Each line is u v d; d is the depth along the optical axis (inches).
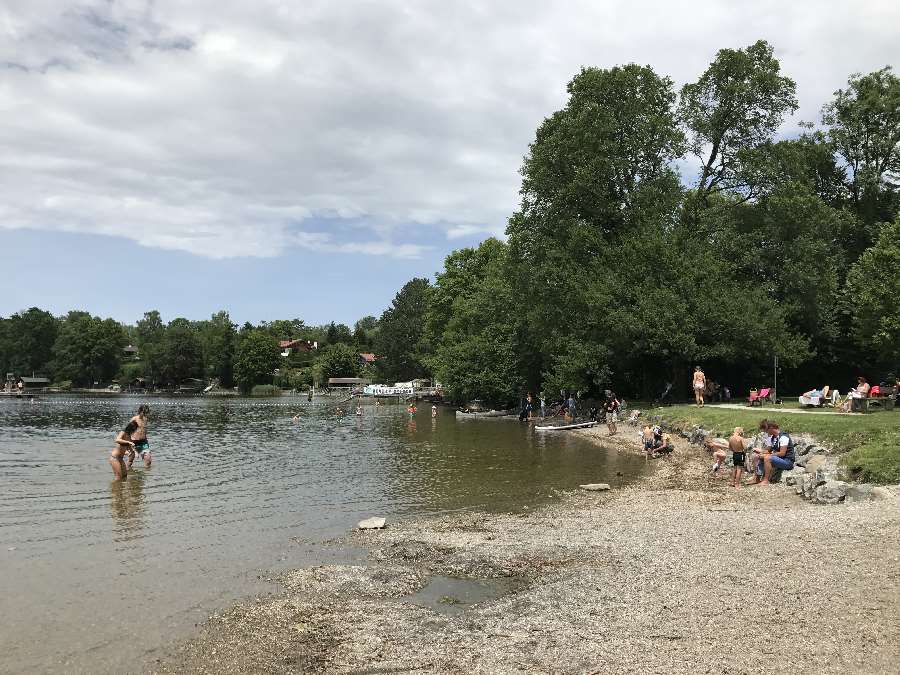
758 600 375.2
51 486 837.2
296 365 6555.1
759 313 1520.7
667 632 339.0
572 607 386.6
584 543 533.6
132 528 610.9
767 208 1631.4
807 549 466.9
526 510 693.3
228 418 2404.0
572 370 1640.0
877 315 1445.6
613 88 1694.1
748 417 1111.0
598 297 1540.4
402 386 4608.8
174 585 444.8
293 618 384.2
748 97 1649.9
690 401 1736.0
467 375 2476.6
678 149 1656.0
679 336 1472.7
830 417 962.1
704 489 787.4
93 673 313.9
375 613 390.9
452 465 1049.5
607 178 1678.2
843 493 637.9
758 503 682.2
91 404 3614.7
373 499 762.2
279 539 572.7
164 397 4776.1
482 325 2672.2
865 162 1829.5
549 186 1742.1
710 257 1594.5
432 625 369.1
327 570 478.3
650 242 1566.2
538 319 1781.5
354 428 1882.4
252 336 5556.1
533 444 1365.7
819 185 1910.7
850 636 319.6
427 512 689.0
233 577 462.9
